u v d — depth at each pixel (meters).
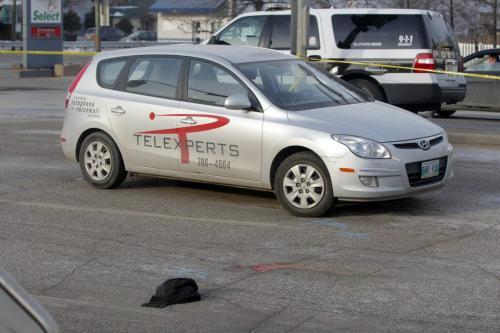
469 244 9.21
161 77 11.80
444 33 20.41
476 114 24.77
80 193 12.16
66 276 8.07
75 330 6.39
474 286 7.64
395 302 7.18
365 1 36.25
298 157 10.45
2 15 78.94
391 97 19.80
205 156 11.24
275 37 19.92
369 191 10.07
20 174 13.67
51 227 10.06
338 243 9.27
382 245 9.17
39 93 30.47
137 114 11.81
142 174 12.05
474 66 23.81
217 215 10.73
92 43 61.16
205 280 7.89
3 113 23.17
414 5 40.97
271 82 11.16
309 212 10.45
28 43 39.31
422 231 9.82
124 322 6.61
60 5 39.75
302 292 7.48
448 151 10.92
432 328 6.50
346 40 19.88
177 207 11.22
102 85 12.34
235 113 10.95
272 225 10.15
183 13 74.69
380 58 19.75
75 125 12.49
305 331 6.43
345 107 11.11
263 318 6.76
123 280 7.94
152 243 9.31
